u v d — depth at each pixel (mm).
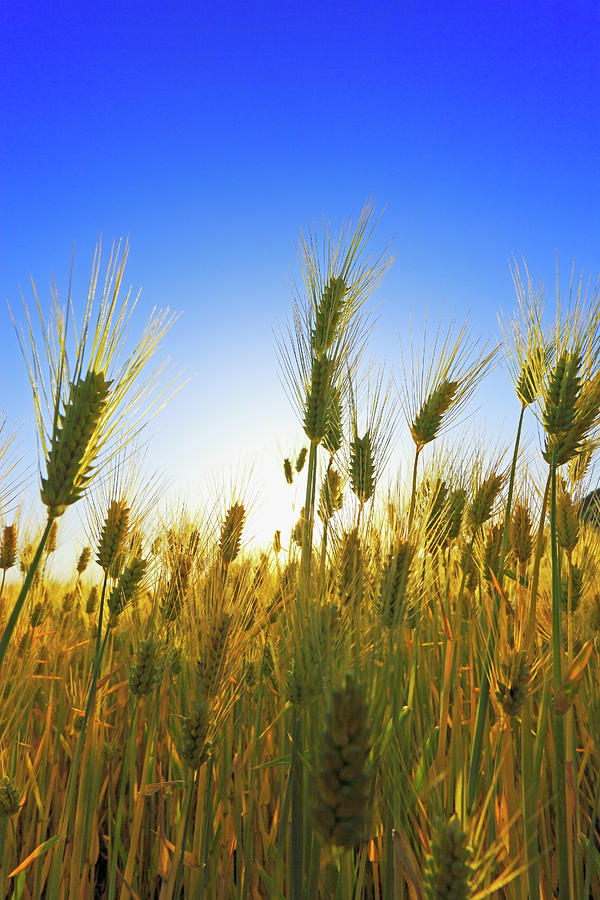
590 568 491
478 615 463
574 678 288
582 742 458
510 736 314
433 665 511
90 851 403
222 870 389
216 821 389
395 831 289
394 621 323
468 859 226
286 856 384
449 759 362
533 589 320
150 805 505
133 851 371
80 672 649
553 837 392
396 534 355
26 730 497
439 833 230
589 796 444
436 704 482
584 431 311
